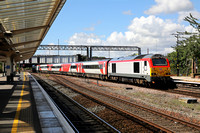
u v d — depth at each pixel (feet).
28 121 28.02
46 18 50.44
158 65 67.46
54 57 269.85
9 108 36.58
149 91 61.46
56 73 199.21
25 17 46.65
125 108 39.55
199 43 74.43
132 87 72.18
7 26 54.24
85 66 129.29
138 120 31.14
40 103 41.29
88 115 35.60
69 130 22.49
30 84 85.25
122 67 84.69
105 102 44.14
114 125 29.55
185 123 28.58
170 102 45.21
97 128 28.37
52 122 27.53
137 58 74.79
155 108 39.78
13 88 69.72
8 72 89.97
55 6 38.99
